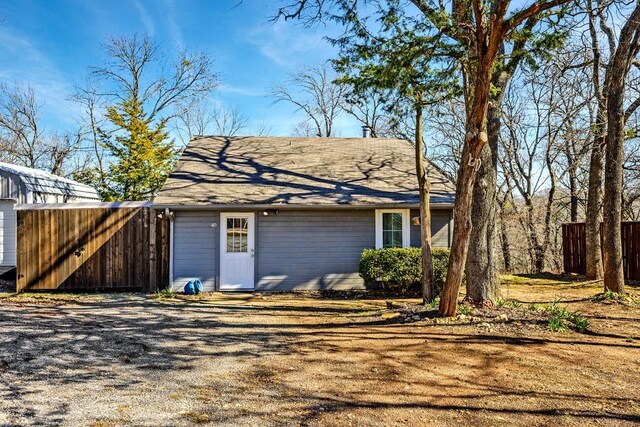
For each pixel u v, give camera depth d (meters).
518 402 3.98
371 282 11.53
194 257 11.82
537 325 6.95
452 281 7.34
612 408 3.85
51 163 28.39
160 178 21.03
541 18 7.29
